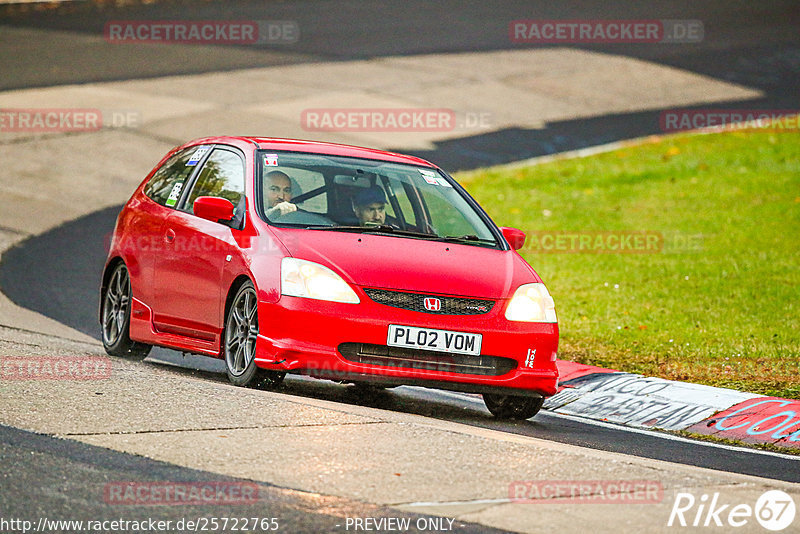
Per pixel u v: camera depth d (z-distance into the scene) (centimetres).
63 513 1652
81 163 6912
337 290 2592
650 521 1755
